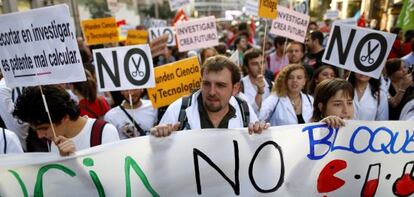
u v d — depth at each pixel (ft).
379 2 34.37
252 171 5.89
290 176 6.00
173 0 23.27
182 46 13.38
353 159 6.08
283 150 5.89
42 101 5.04
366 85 9.02
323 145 5.96
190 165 5.69
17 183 5.08
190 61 8.59
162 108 8.79
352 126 5.93
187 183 5.73
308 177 6.05
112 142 5.36
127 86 7.14
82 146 5.58
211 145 5.71
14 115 5.29
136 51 6.99
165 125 5.57
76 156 5.19
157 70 8.37
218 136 5.71
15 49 5.09
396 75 11.34
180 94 8.63
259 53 11.40
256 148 5.83
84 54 15.53
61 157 5.14
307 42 18.61
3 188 5.02
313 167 6.02
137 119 8.68
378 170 6.20
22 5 31.60
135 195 5.57
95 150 5.27
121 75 7.11
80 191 5.31
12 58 5.14
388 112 9.71
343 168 6.09
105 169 5.36
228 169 5.81
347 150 6.04
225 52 18.39
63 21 4.82
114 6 29.19
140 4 93.35
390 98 10.46
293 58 14.33
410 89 9.59
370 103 8.98
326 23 31.37
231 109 6.34
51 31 4.91
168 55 21.94
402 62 11.35
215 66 5.59
